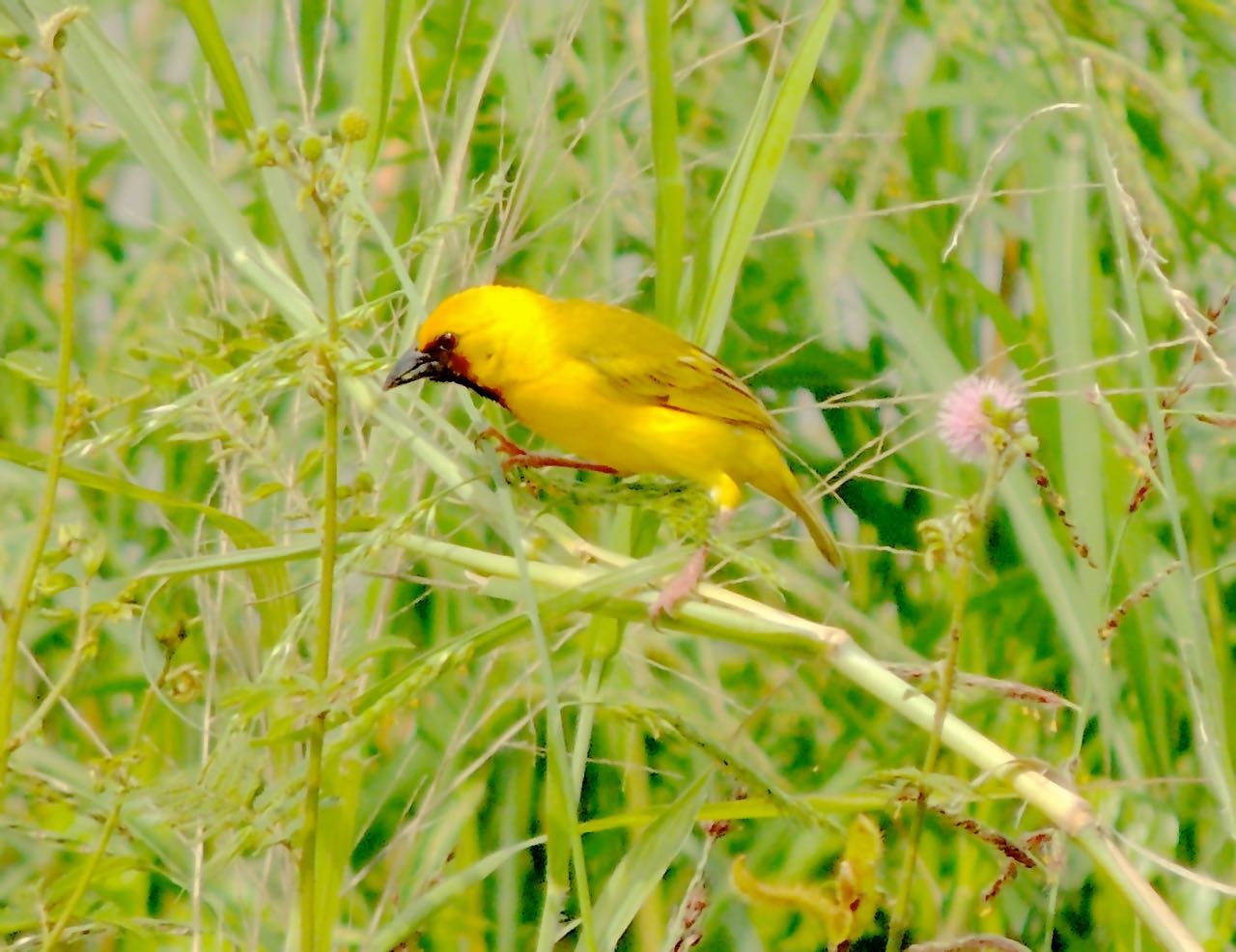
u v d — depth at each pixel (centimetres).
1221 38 994
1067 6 987
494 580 569
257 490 472
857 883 432
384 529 468
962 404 422
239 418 488
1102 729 717
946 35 948
